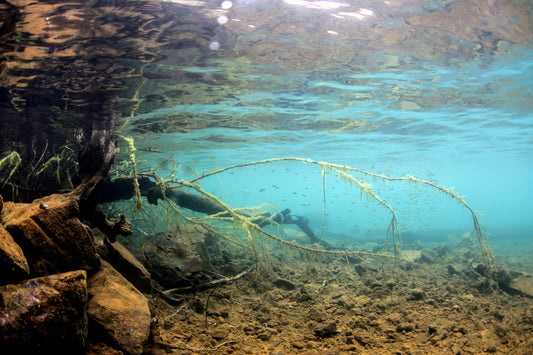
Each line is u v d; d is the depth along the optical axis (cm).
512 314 565
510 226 3634
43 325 246
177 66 730
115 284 391
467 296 695
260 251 920
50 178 696
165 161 910
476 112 1354
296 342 412
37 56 599
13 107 798
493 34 691
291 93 1010
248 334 450
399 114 1339
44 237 338
